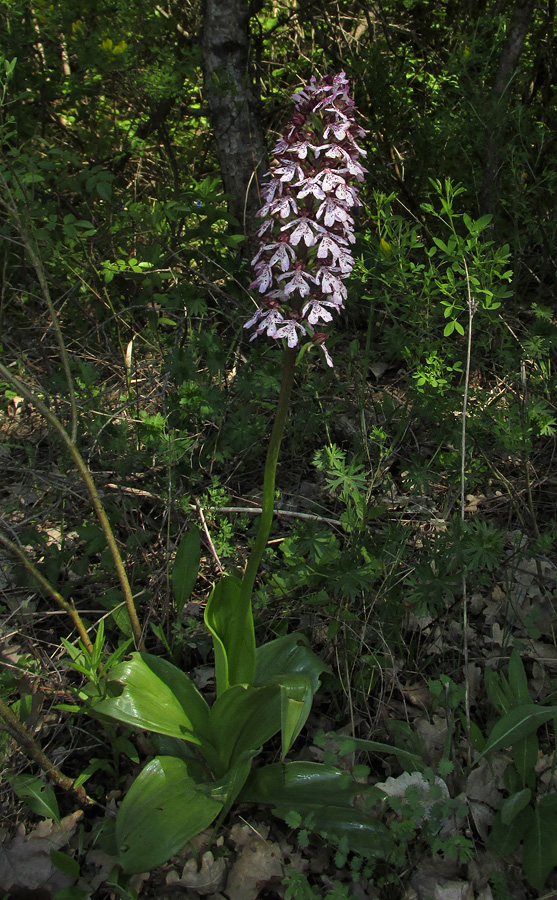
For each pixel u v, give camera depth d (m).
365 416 0.93
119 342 0.99
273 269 0.47
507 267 1.07
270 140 1.31
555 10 1.33
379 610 0.66
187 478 0.80
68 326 1.07
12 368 0.97
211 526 0.79
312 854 0.55
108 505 0.76
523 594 0.73
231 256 1.04
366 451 0.77
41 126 1.17
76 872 0.53
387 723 0.62
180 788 0.54
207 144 1.30
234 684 0.55
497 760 0.59
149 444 0.75
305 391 0.86
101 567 0.73
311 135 0.43
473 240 0.65
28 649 0.68
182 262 1.00
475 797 0.57
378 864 0.54
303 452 0.92
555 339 0.78
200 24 1.20
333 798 0.55
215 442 0.82
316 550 0.62
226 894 0.53
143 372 0.96
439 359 0.75
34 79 1.13
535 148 1.20
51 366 1.01
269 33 1.32
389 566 0.69
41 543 0.73
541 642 0.70
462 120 1.09
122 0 1.05
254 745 0.56
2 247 0.96
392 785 0.56
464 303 0.69
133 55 1.08
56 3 1.08
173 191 1.16
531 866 0.52
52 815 0.55
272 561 0.72
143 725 0.54
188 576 0.67
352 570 0.61
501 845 0.54
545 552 0.76
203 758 0.60
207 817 0.52
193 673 0.69
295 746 0.64
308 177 0.43
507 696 0.59
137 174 1.23
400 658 0.68
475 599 0.73
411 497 0.82
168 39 1.22
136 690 0.56
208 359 0.85
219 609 0.55
